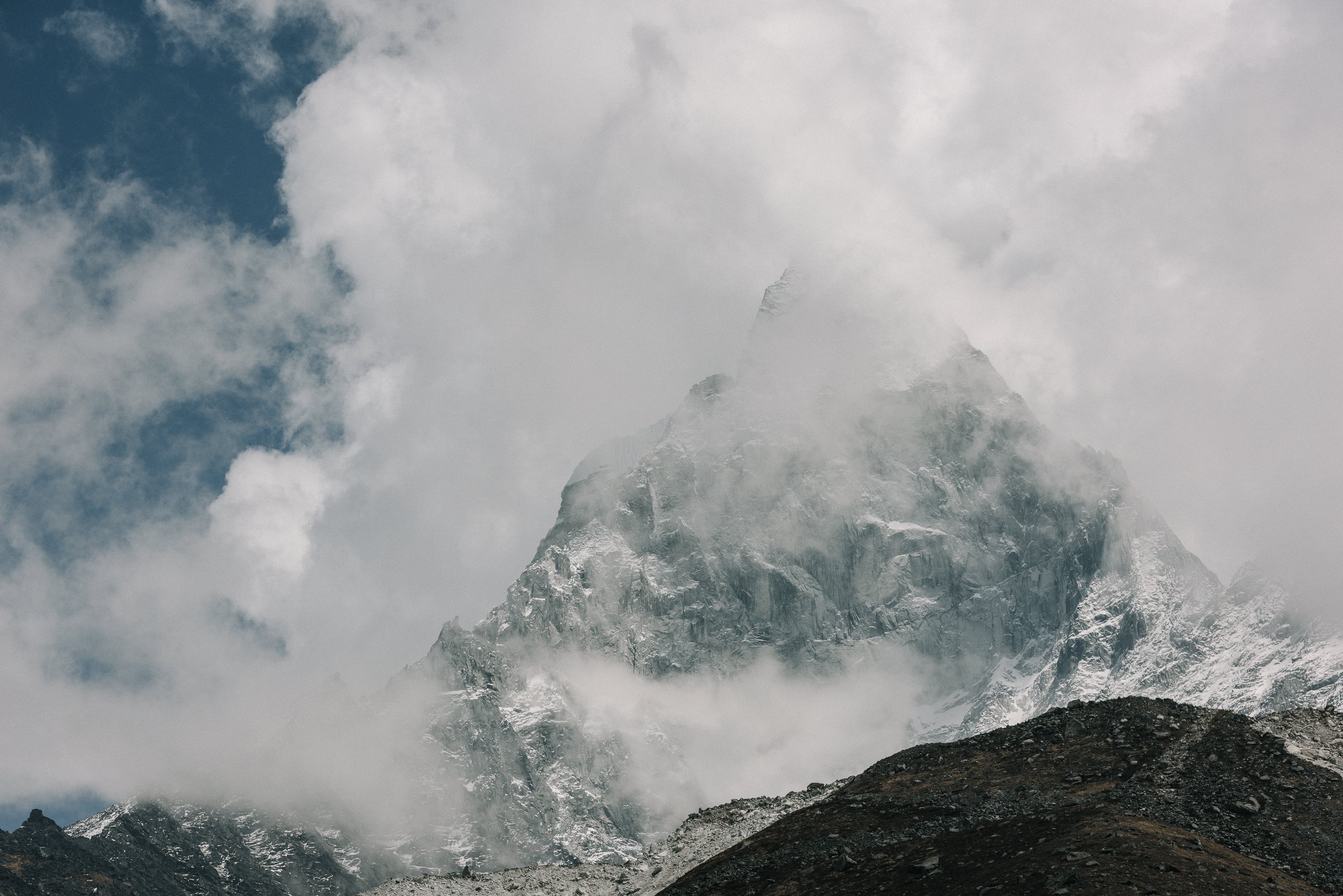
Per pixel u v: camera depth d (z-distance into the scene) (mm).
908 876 98188
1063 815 100500
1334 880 89812
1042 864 90062
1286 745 106062
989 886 89312
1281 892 84625
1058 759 114125
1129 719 115875
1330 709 112438
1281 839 95000
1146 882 84125
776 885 106875
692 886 114375
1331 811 97250
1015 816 104000
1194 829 96750
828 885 102688
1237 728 110312
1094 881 84750
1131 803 101188
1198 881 84250
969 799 110750
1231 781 103062
